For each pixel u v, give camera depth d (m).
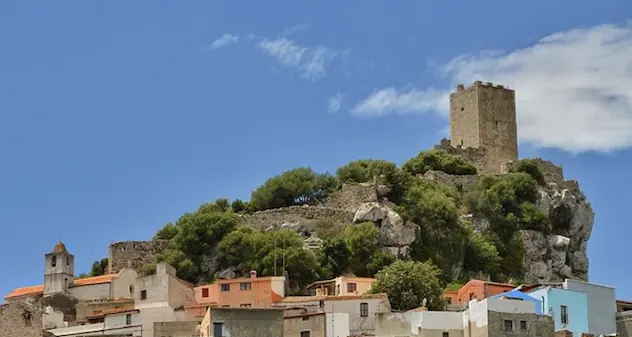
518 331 123.25
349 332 134.88
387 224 196.50
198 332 133.62
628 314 139.12
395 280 159.25
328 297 147.75
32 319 123.44
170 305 153.62
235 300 156.50
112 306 161.00
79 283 174.75
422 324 129.88
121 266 196.25
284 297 158.75
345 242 188.12
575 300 136.38
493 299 124.62
